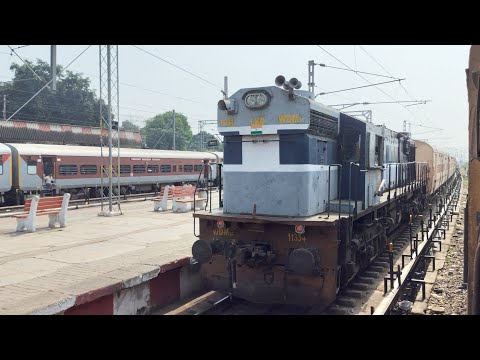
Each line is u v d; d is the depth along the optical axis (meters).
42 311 5.12
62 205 12.49
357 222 8.38
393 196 11.49
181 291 7.93
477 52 4.76
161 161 31.61
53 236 10.83
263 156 7.45
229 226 7.52
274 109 7.25
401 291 8.43
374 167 9.04
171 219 14.45
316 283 6.84
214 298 7.74
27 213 11.95
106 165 26.78
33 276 6.69
